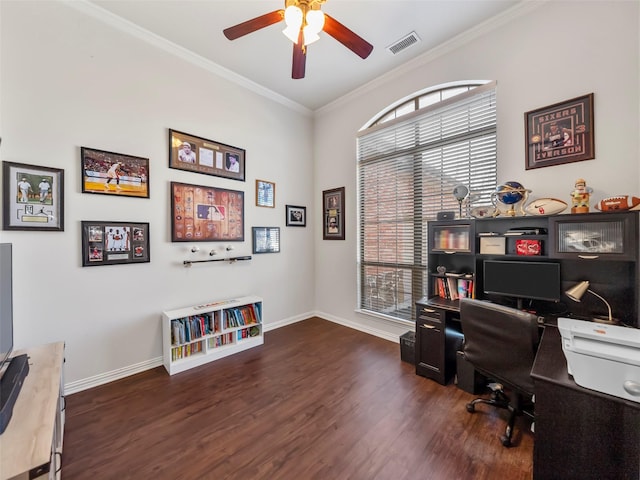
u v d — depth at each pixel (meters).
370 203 3.44
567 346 1.12
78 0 2.10
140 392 2.13
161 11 2.22
